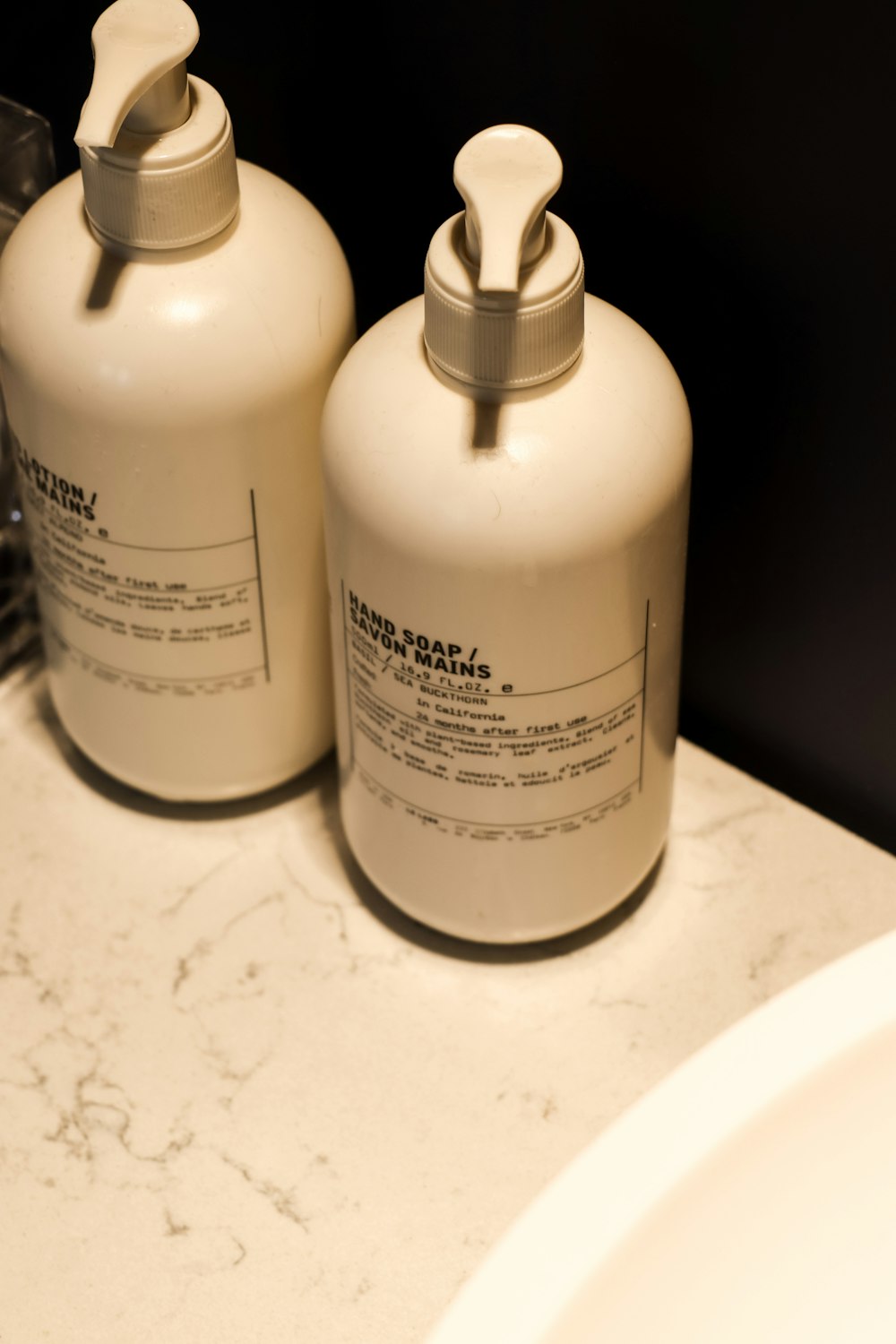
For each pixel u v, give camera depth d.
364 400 0.35
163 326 0.37
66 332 0.37
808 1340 0.29
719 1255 0.29
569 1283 0.26
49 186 0.48
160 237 0.37
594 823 0.40
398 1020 0.43
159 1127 0.40
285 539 0.41
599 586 0.35
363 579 0.36
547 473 0.33
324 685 0.46
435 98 0.42
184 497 0.39
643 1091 0.41
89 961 0.44
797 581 0.43
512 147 0.32
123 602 0.41
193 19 0.35
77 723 0.46
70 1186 0.39
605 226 0.41
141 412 0.37
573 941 0.44
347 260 0.46
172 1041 0.42
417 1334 0.36
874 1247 0.30
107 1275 0.38
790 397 0.40
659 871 0.46
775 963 0.44
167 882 0.46
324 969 0.44
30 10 0.49
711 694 0.48
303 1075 0.41
